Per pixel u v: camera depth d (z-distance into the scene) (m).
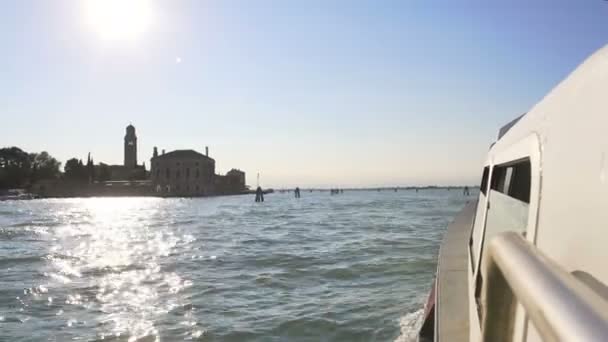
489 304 1.45
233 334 10.27
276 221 46.22
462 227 11.35
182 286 15.05
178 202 143.75
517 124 3.00
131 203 137.12
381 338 9.58
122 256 22.48
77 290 14.73
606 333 0.75
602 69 1.48
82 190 199.62
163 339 10.05
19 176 189.00
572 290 0.93
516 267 1.17
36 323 11.24
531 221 2.02
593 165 1.45
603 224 1.34
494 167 3.90
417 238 24.92
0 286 15.38
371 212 55.41
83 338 10.16
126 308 12.48
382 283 14.35
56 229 42.41
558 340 0.83
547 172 1.91
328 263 18.28
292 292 13.84
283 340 9.90
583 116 1.58
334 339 9.81
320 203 98.50
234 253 22.17
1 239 33.19
